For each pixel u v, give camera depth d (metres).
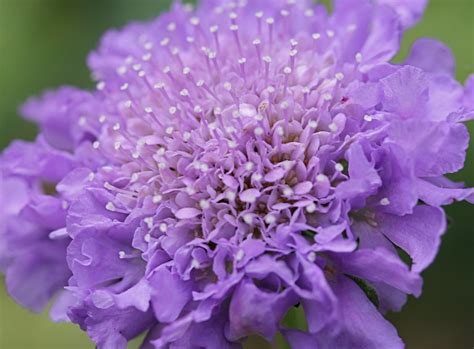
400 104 0.07
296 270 0.07
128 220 0.08
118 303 0.07
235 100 0.08
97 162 0.08
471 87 0.08
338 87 0.08
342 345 0.07
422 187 0.07
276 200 0.07
